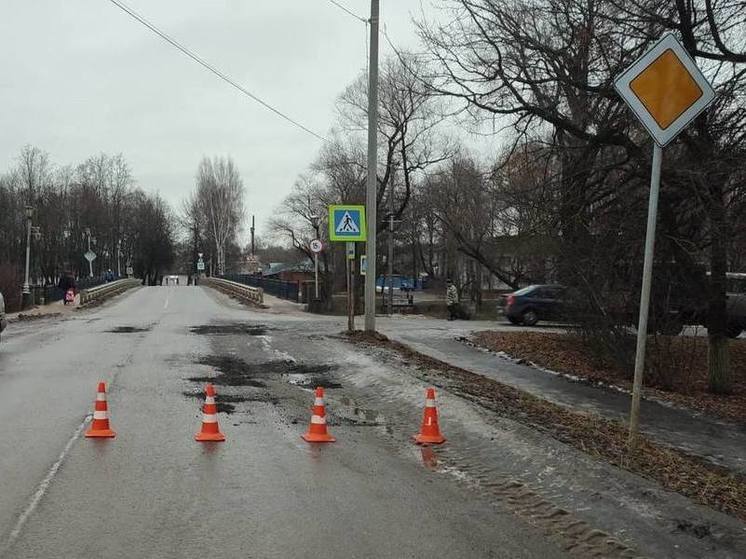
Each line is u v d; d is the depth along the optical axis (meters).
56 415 7.99
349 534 4.59
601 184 12.59
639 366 6.78
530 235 14.21
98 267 86.75
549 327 23.92
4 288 27.77
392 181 40.28
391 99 36.19
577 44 11.55
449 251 55.06
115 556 4.14
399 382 10.47
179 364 12.17
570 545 4.54
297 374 11.52
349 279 17.30
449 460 6.62
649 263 6.62
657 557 4.39
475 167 42.84
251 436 7.26
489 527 4.82
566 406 10.62
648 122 6.34
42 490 5.33
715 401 11.88
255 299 35.22
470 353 16.02
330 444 7.07
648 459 6.75
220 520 4.79
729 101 10.50
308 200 68.31
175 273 143.88
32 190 67.75
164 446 6.74
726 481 6.52
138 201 105.19
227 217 91.69
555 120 12.27
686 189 10.80
